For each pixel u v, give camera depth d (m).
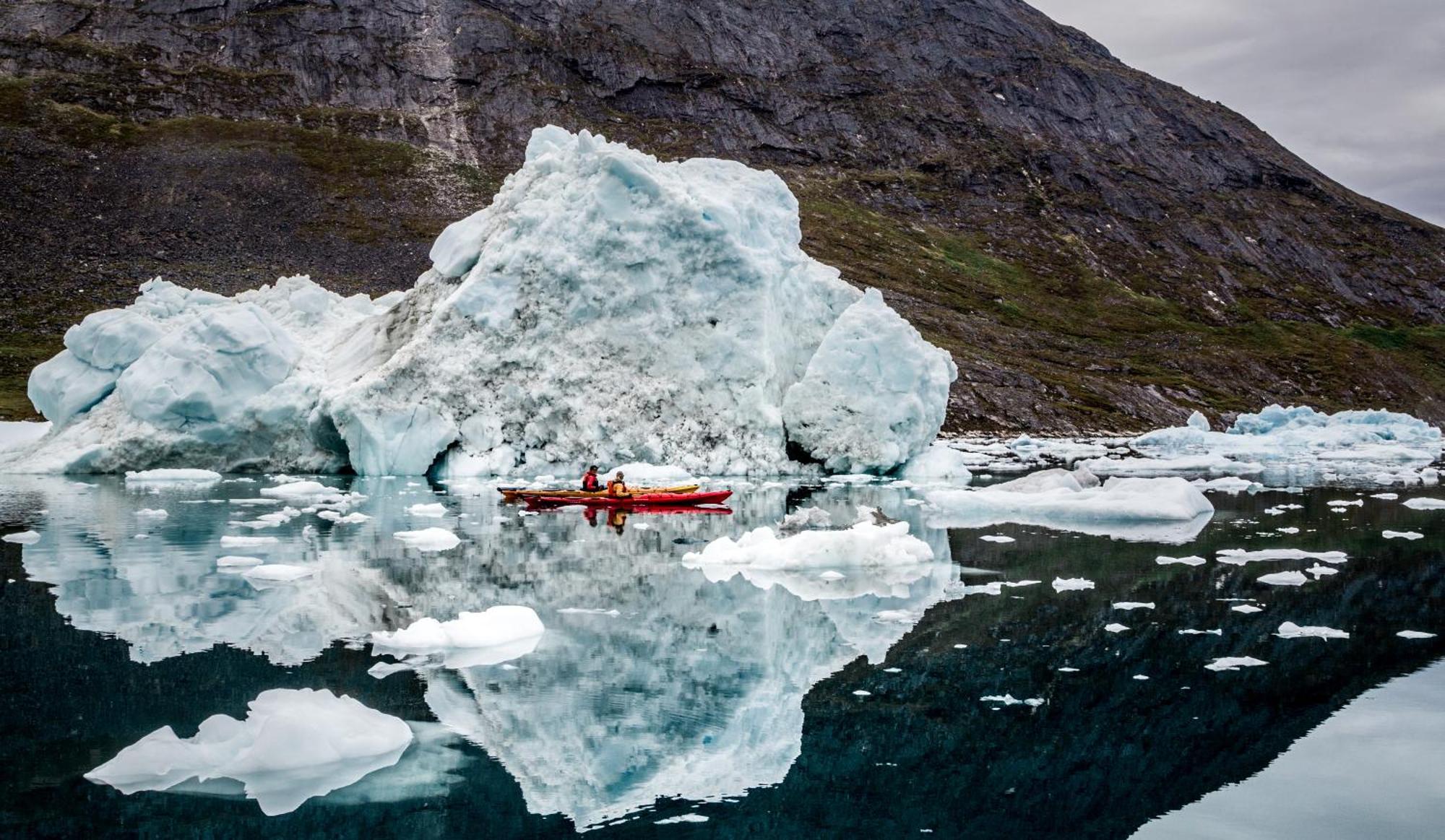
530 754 9.59
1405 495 33.03
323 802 8.45
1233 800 8.80
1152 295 149.25
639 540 22.00
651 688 11.60
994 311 124.69
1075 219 167.00
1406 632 14.03
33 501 27.78
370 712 10.11
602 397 35.84
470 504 28.27
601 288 35.94
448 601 15.72
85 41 139.12
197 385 34.69
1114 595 16.48
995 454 56.97
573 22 173.75
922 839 8.09
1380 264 179.88
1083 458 54.19
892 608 15.55
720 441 36.72
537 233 35.75
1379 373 130.12
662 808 8.56
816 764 9.50
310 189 117.75
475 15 166.00
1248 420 71.25
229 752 9.23
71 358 37.59
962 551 20.95
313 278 97.38
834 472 37.72
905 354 37.75
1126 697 11.36
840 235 136.62
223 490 30.94
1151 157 197.12
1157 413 93.44
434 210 118.69
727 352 36.62
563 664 12.41
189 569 17.94
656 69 170.25
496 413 35.28
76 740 9.64
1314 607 15.63
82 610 14.80
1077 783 9.08
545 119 149.12
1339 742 10.00
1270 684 11.79
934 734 10.32
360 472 34.66
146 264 95.12
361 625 14.14
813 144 170.38
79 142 115.88
